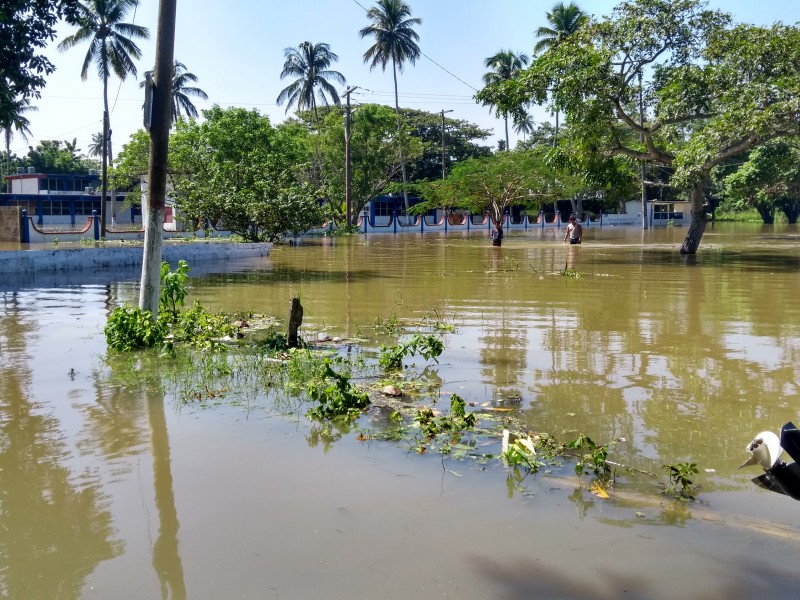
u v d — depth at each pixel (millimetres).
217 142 35656
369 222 50625
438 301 11328
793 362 6828
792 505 3605
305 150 43531
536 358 7016
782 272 16266
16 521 3453
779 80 17688
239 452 4367
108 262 17719
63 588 2871
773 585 2861
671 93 19562
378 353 7262
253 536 3281
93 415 5121
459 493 3756
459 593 2809
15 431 4762
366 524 3396
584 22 20156
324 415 5090
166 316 8742
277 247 27516
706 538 3256
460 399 5168
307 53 52688
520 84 19953
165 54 8195
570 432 4754
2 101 12219
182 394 5684
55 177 53875
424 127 64125
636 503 3635
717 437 4645
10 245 26250
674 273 16125
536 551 3137
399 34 51438
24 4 11945
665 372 6418
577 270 16969
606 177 21719
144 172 39688
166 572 2980
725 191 50469
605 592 2814
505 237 38250
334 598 2771
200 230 33656
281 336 7812
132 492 3777
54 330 8617
